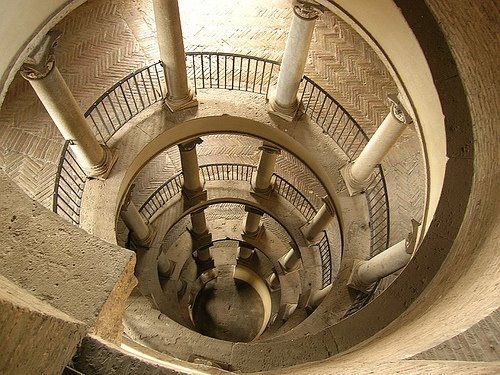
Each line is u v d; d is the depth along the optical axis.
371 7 8.38
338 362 4.44
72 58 12.77
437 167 7.41
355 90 13.13
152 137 11.56
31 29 7.49
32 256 3.45
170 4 9.30
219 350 8.38
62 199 9.75
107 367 2.84
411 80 8.19
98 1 13.75
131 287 4.06
